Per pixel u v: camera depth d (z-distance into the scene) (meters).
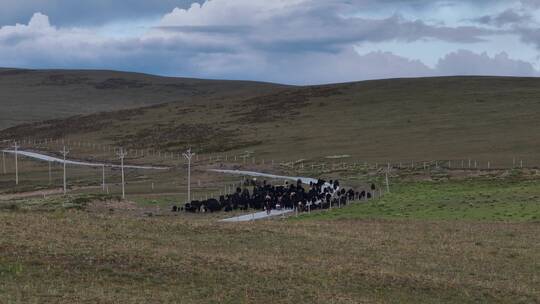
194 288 24.06
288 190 75.19
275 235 36.84
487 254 35.06
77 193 88.88
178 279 24.91
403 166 103.19
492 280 29.25
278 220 53.69
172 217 59.12
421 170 97.56
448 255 34.34
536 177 83.25
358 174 101.25
